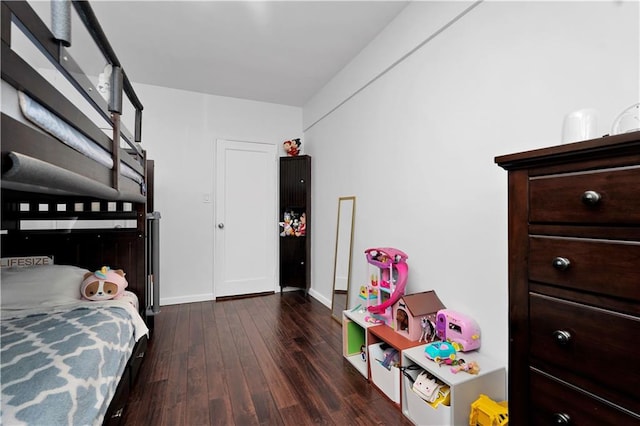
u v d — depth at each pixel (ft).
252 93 11.96
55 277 6.18
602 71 3.67
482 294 5.17
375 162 8.32
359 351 7.06
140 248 7.88
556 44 4.13
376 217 8.28
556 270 2.80
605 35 3.63
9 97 2.19
